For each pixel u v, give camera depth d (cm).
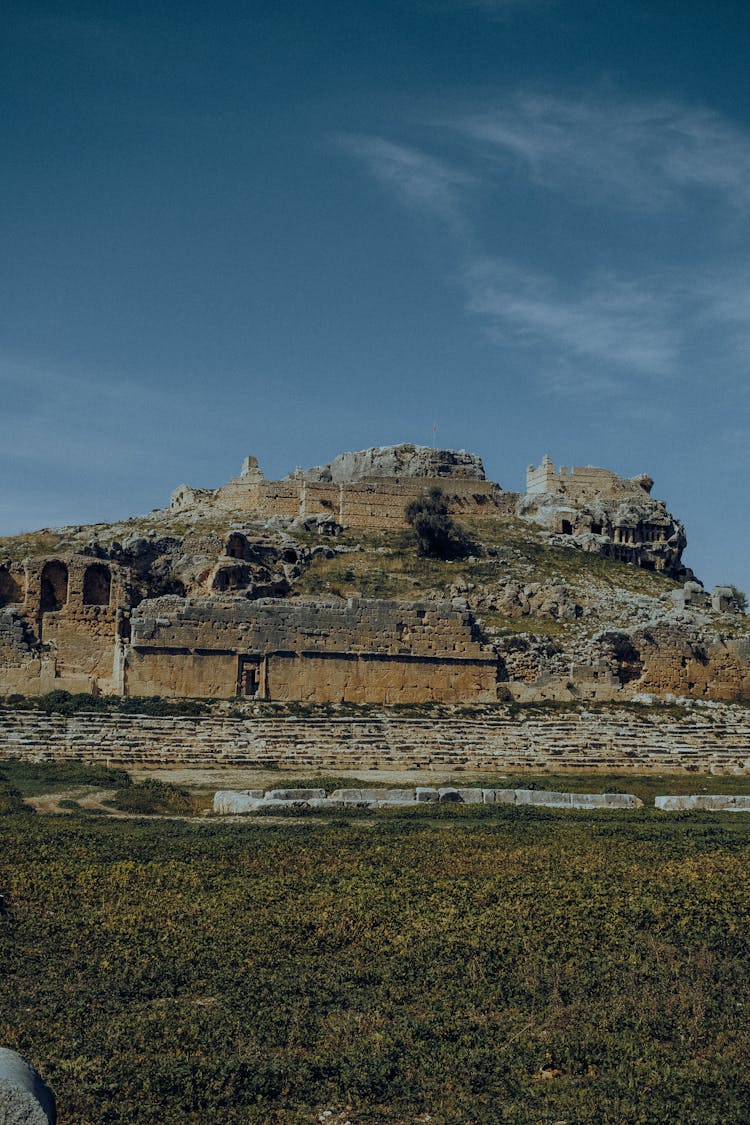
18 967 3550
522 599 11106
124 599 9100
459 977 3575
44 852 4878
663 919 4072
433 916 4078
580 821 5972
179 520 12444
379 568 11575
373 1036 3144
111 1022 3188
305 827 5572
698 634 9825
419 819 5922
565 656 9562
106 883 4416
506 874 4638
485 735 8325
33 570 9000
